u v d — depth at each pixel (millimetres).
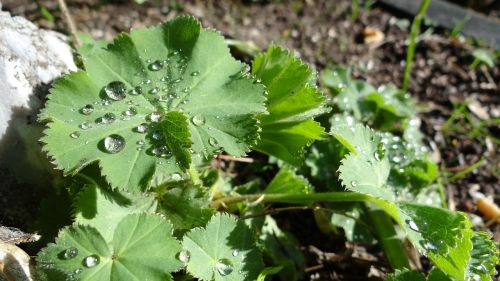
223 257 150
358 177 159
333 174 203
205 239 148
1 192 152
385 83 287
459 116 276
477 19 325
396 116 236
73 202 145
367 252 208
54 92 145
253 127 150
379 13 328
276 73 173
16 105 153
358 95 239
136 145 142
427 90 288
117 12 295
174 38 165
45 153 157
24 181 156
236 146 148
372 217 197
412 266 201
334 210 190
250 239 156
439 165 253
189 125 150
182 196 159
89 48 192
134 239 140
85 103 147
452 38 315
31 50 165
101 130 143
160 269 137
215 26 296
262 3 320
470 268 152
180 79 159
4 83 151
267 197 184
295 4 324
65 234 135
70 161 135
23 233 142
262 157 226
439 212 157
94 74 153
